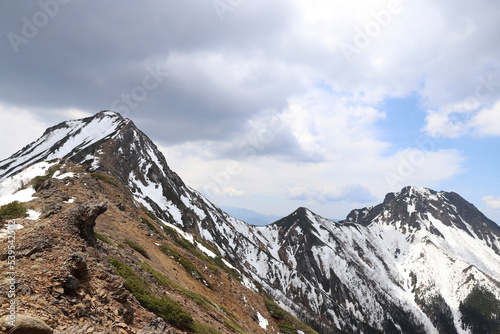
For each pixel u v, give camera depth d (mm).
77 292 12602
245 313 50219
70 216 18750
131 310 15250
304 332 67750
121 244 30750
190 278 42719
